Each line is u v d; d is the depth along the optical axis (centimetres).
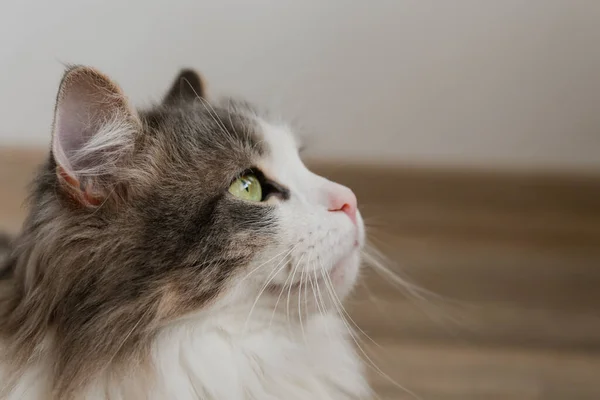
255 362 54
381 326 72
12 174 73
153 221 53
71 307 52
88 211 53
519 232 80
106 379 52
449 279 76
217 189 54
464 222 80
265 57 74
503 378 69
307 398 55
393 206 79
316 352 56
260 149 55
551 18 74
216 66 74
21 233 56
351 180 78
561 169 81
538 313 74
